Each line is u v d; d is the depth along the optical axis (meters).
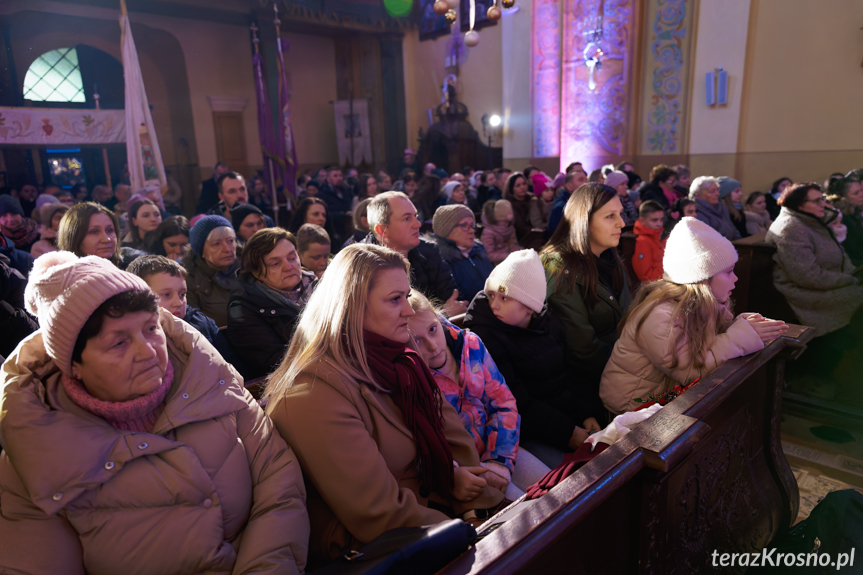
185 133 11.84
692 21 8.10
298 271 2.33
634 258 4.07
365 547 1.05
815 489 2.63
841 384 3.47
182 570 1.02
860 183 4.14
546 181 7.20
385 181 9.46
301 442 1.28
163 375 1.07
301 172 13.62
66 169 10.01
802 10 7.23
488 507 1.53
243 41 12.27
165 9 10.40
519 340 2.14
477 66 11.87
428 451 1.42
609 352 2.45
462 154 12.06
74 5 9.92
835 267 3.54
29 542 0.93
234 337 2.27
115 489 0.99
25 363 1.03
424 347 1.72
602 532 1.30
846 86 7.04
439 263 3.36
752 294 3.87
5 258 2.47
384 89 13.29
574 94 9.51
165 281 2.00
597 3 8.95
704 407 1.55
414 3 12.75
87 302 0.96
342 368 1.34
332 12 11.56
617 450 1.34
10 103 9.68
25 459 0.93
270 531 1.10
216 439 1.11
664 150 8.70
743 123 7.88
